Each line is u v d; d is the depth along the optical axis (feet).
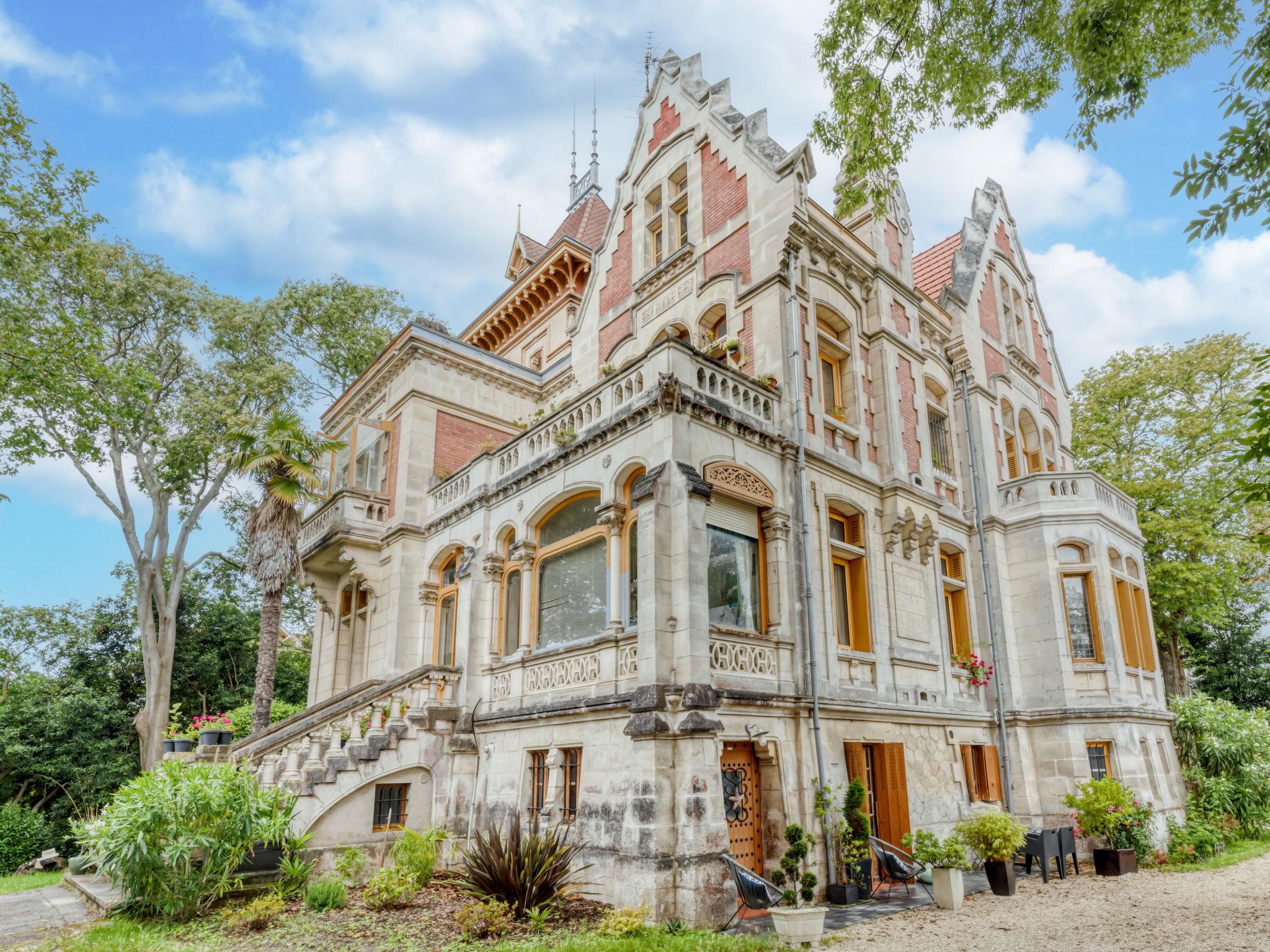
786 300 48.32
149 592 85.76
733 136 54.60
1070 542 59.41
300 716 57.36
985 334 69.51
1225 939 28.89
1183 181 23.57
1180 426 85.87
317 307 97.40
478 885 35.27
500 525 53.36
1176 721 63.87
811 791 39.70
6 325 56.39
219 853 36.45
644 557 37.99
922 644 51.47
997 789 54.29
